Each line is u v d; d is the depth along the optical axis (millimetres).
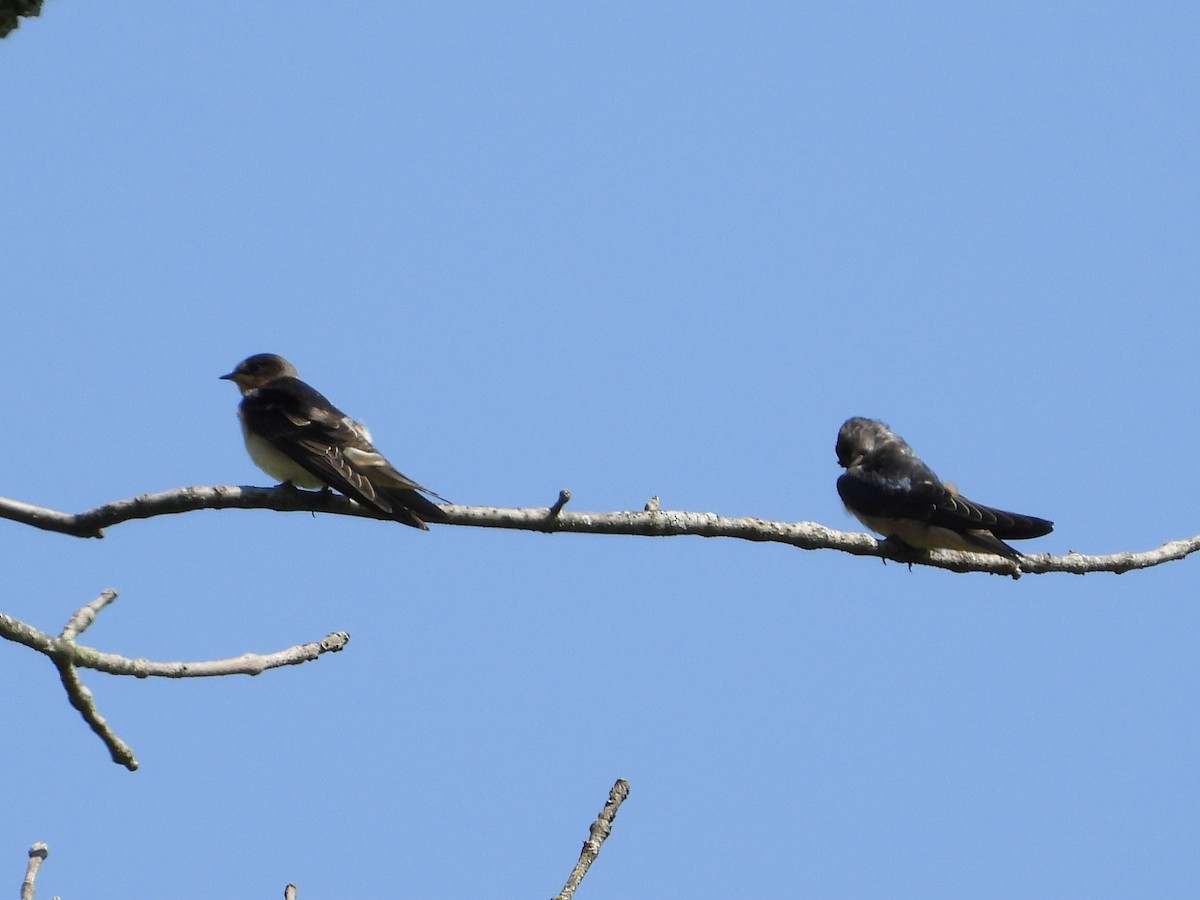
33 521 9742
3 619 7531
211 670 8289
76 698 7770
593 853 7676
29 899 6910
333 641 8852
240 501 10547
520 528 11008
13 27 7441
